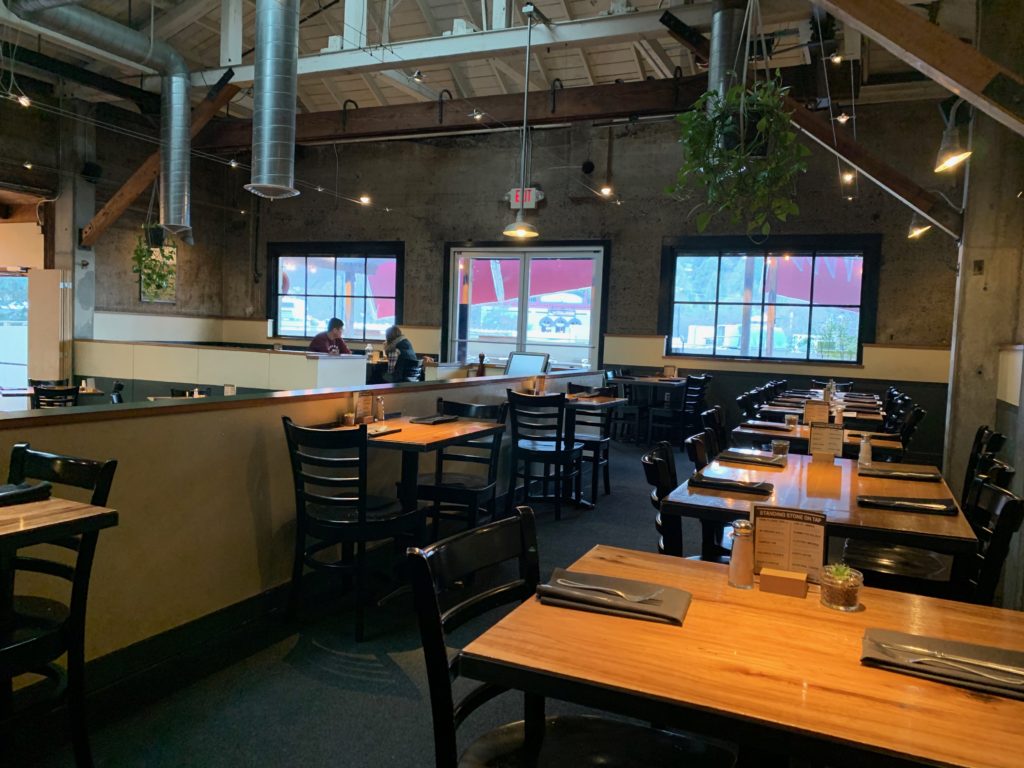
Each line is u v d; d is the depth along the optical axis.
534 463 5.87
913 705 1.04
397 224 10.91
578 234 9.94
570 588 1.46
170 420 2.64
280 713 2.32
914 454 8.43
